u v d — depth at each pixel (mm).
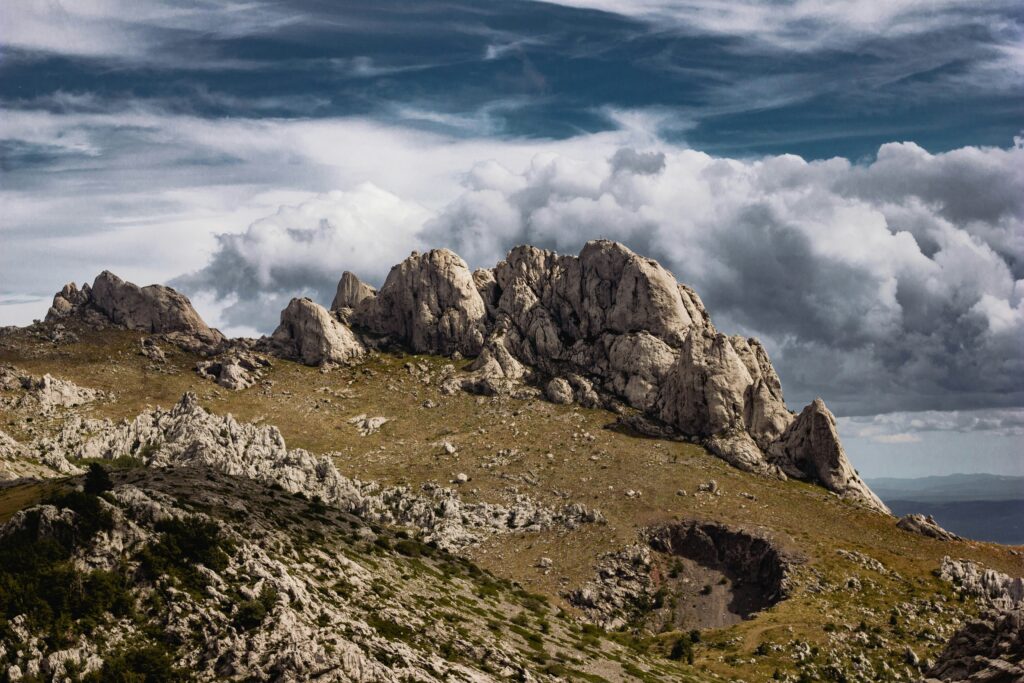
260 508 155625
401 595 140875
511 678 119875
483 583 176750
